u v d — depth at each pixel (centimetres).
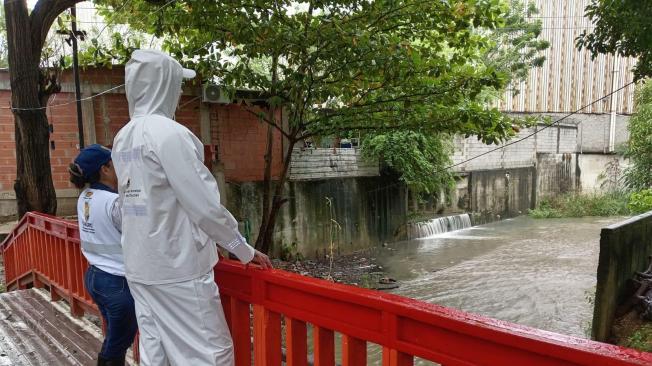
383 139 1205
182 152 168
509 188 1853
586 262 1133
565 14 2311
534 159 2000
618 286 662
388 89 695
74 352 352
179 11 646
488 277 1006
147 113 183
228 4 607
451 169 1480
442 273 1038
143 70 183
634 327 639
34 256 520
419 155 1270
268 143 830
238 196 966
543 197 2061
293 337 197
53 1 575
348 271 1036
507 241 1377
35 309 448
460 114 673
